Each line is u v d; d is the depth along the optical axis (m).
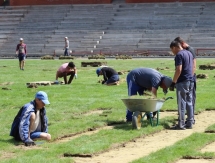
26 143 13.51
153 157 12.05
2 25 72.88
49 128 15.47
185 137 14.59
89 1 75.44
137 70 16.84
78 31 67.94
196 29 63.62
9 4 82.06
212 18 65.56
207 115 18.41
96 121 16.77
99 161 11.98
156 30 65.12
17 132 13.92
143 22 67.38
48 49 66.38
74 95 23.33
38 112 14.20
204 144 13.54
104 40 65.50
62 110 19.17
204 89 25.16
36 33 70.00
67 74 28.38
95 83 28.55
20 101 21.67
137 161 11.68
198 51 59.69
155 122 16.61
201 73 33.16
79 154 12.45
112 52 63.22
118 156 12.46
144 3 71.56
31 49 66.94
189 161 12.02
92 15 71.00
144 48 62.59
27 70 39.44
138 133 14.82
